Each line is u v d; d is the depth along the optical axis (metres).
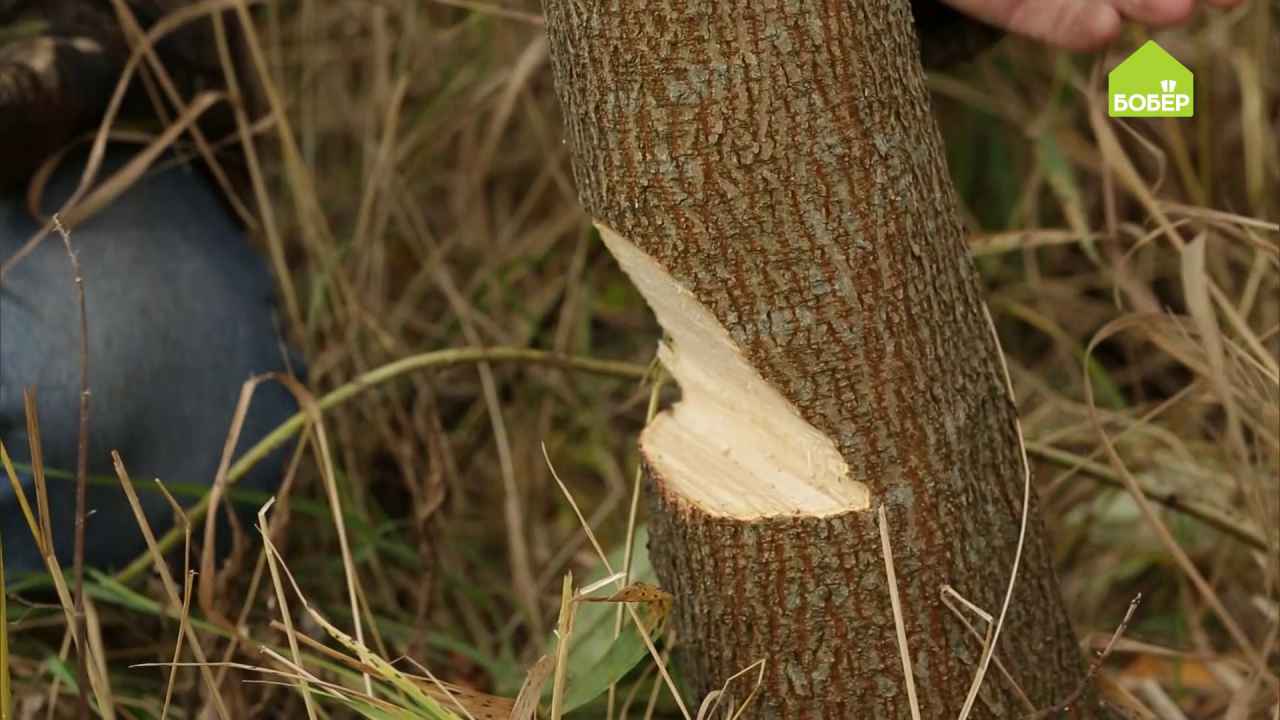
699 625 1.20
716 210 1.15
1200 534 1.46
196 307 1.37
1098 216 1.65
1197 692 1.38
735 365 1.17
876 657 1.18
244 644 1.26
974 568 1.18
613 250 1.18
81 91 1.32
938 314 1.17
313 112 1.69
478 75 1.67
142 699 1.34
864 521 1.16
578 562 1.52
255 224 1.41
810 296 1.15
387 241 1.67
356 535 1.48
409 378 1.52
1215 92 1.61
